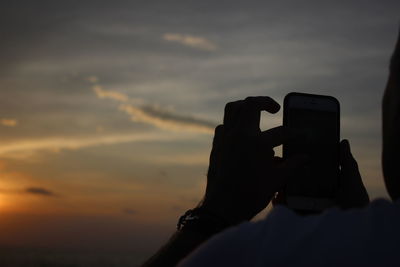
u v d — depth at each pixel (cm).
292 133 140
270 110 139
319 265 88
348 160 153
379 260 88
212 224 125
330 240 90
